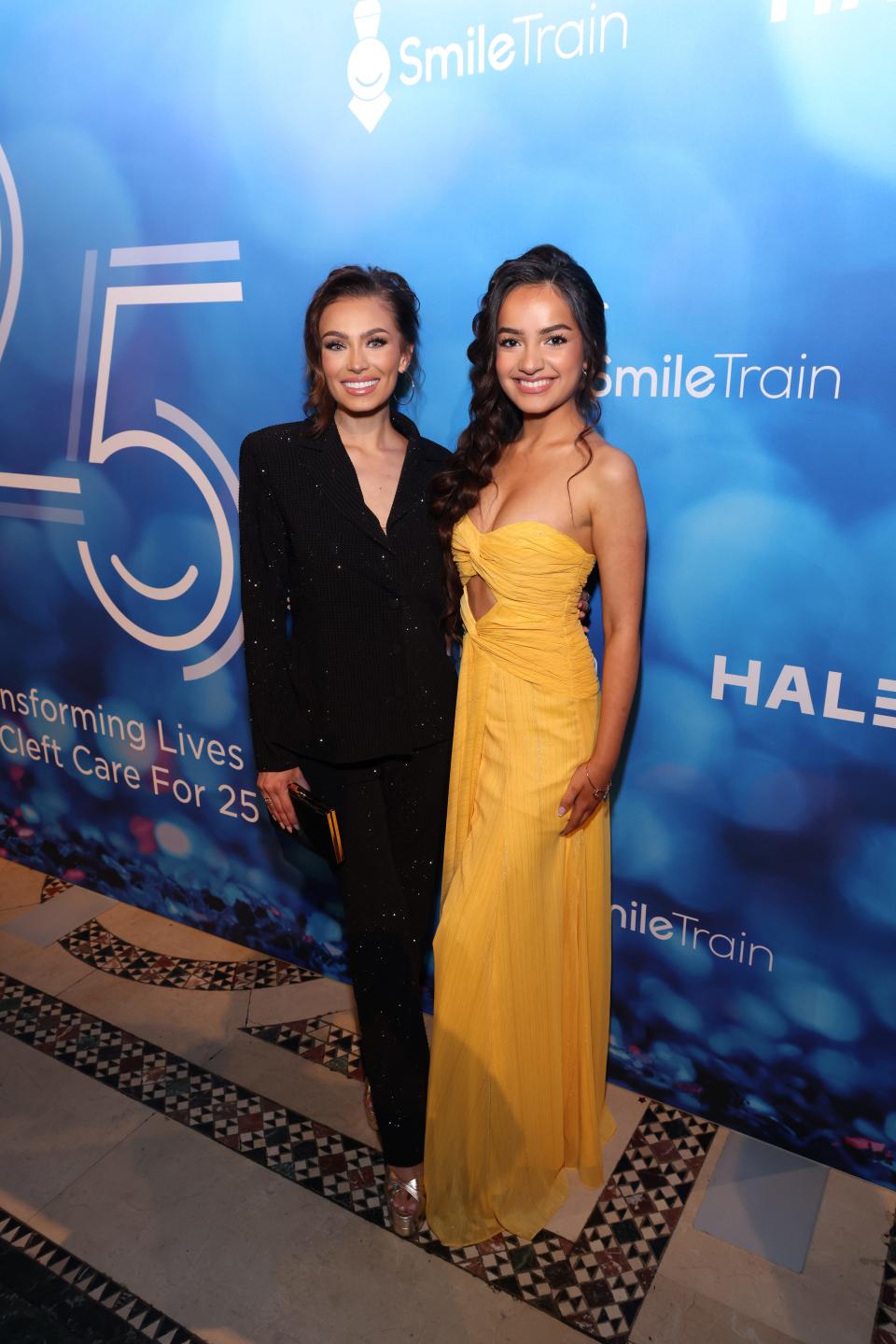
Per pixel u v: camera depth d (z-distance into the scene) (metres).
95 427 2.46
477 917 1.76
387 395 1.74
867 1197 1.92
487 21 1.68
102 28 2.09
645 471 1.77
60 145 2.24
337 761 1.82
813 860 1.85
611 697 1.68
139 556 2.52
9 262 2.44
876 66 1.43
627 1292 1.72
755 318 1.61
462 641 2.00
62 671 2.80
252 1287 1.74
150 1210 1.90
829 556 1.67
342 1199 1.92
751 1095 2.06
